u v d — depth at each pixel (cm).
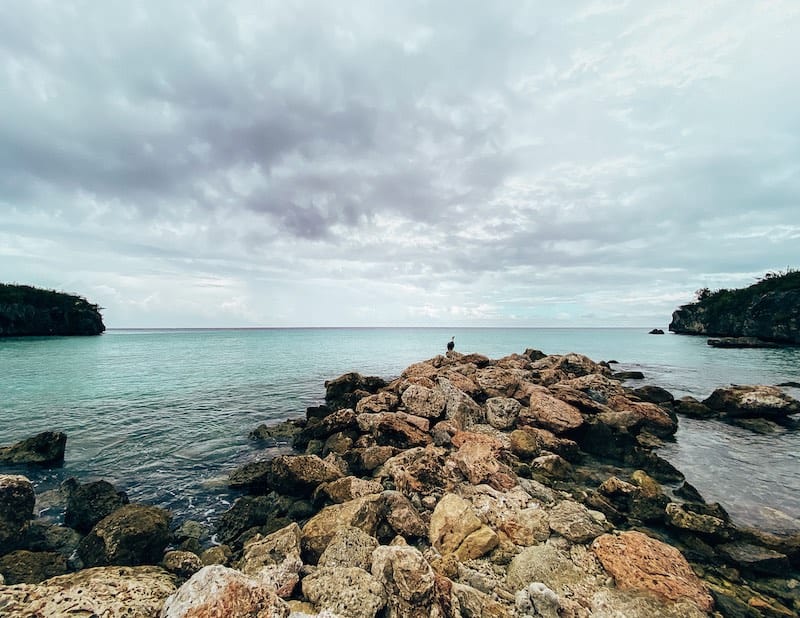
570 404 1995
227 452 1708
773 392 2112
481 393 2214
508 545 873
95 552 845
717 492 1210
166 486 1341
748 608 695
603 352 6838
